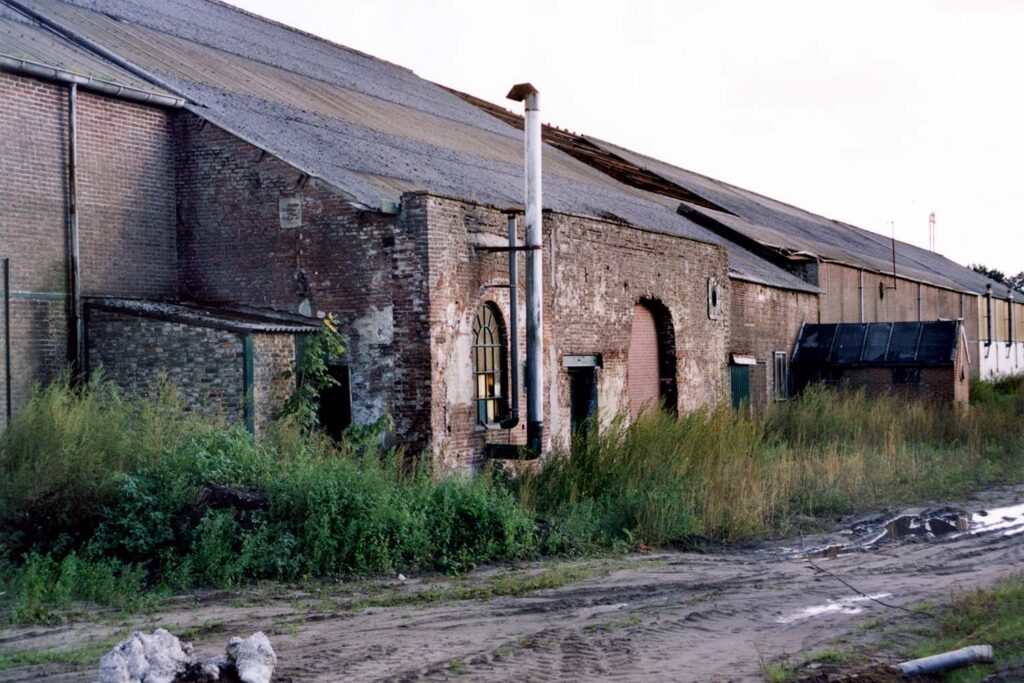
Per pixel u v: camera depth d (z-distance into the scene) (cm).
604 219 2016
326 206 1531
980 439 2347
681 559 1251
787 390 3102
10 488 1031
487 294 1633
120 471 1077
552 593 1023
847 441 2244
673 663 739
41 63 1428
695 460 1658
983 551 1291
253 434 1379
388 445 1484
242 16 2514
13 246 1403
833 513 1598
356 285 1513
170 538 1034
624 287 2059
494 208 1638
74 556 970
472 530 1223
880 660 745
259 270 1581
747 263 3008
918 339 3041
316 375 1464
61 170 1472
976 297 5019
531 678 692
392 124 2195
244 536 1040
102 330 1474
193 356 1422
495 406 1678
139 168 1587
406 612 916
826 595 1023
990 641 766
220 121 1606
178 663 650
